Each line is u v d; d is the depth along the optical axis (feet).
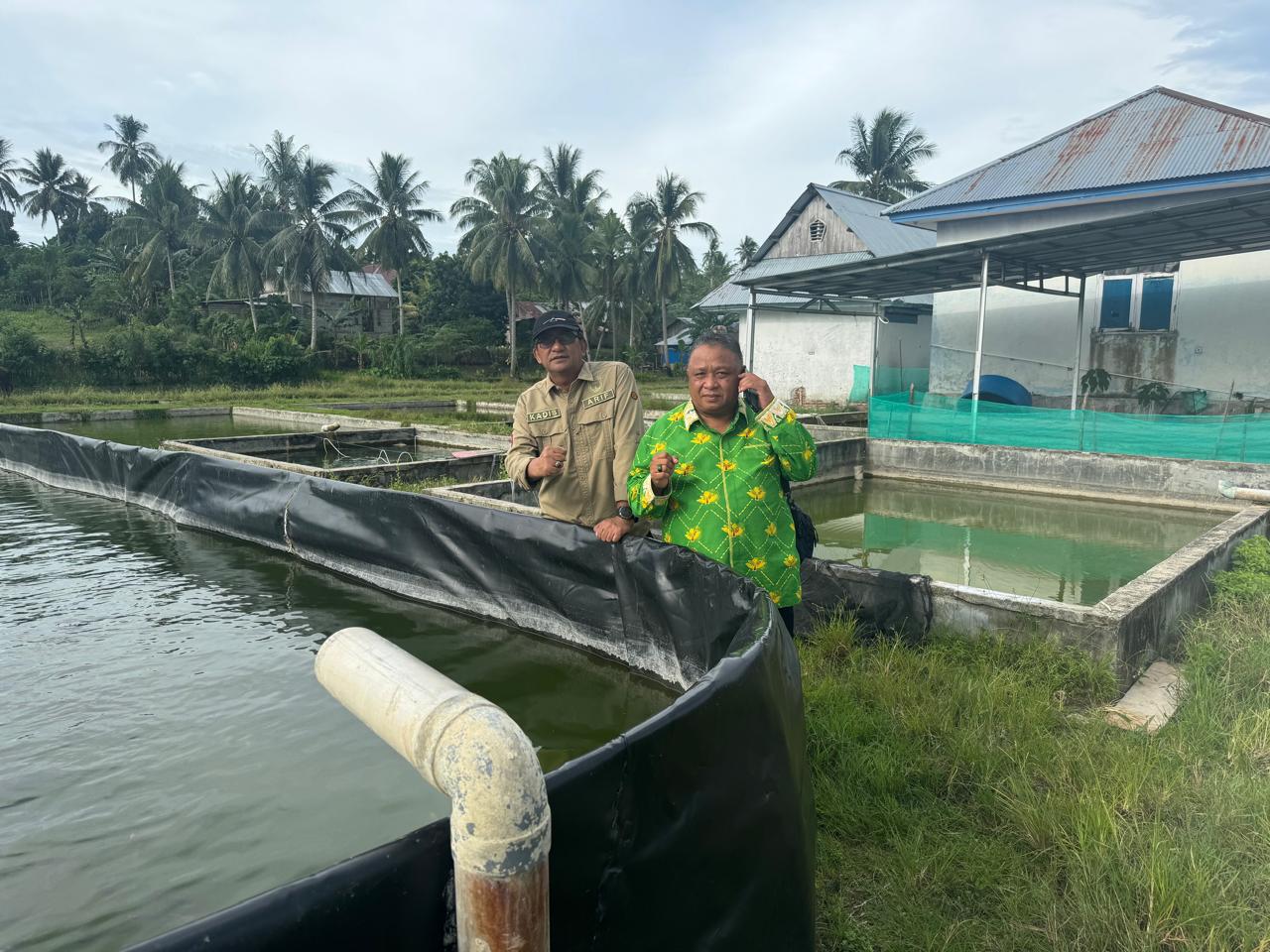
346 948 3.47
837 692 11.37
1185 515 30.91
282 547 21.39
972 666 12.44
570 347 11.92
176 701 12.14
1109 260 44.04
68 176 198.80
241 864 8.20
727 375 9.21
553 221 127.44
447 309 149.18
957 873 7.97
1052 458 35.14
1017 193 49.29
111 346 103.04
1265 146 43.32
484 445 46.14
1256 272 46.73
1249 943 6.81
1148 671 13.24
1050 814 8.47
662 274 127.85
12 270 164.96
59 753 10.53
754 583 9.16
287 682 12.89
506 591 15.79
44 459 32.86
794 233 84.02
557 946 4.32
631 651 13.37
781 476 9.86
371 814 9.07
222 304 141.08
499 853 3.25
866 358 72.84
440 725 3.39
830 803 8.98
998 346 55.93
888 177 127.44
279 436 44.65
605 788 4.57
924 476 39.04
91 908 7.57
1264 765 9.65
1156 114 50.31
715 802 5.45
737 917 5.58
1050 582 21.95
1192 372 49.21
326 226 129.39
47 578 19.21
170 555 21.36
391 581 18.30
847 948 7.11
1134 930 7.00
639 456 10.09
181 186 150.92
